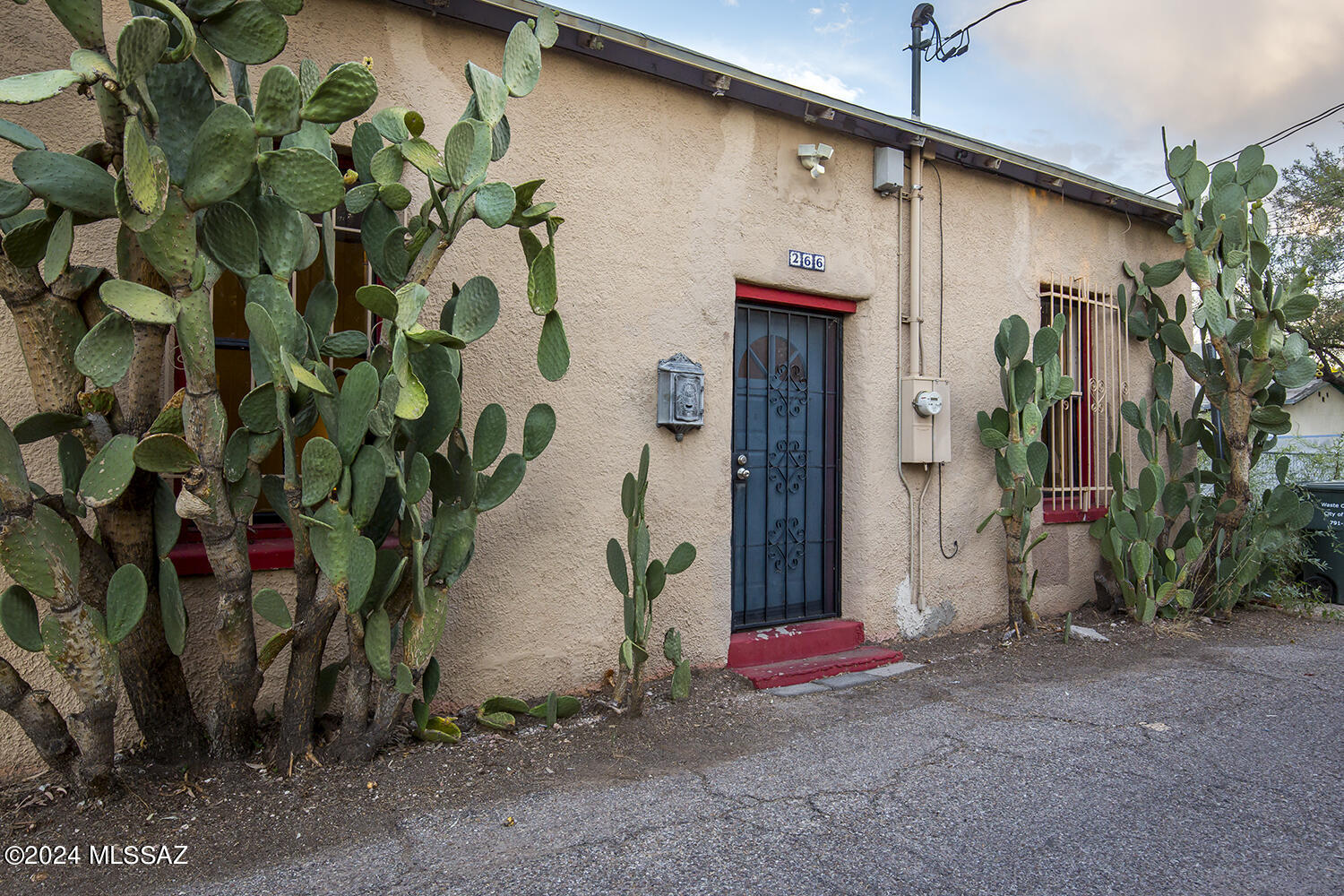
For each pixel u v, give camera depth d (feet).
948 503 19.43
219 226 9.27
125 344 8.77
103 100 8.68
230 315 12.55
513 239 13.82
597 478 14.61
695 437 15.75
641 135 15.16
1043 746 12.49
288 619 10.12
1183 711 14.15
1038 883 8.57
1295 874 8.84
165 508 9.99
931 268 19.19
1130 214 23.47
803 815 10.08
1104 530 20.76
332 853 8.96
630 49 14.40
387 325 10.50
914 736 12.94
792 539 17.92
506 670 13.71
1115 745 12.53
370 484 9.60
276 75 8.86
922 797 10.66
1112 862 9.03
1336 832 9.79
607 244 14.74
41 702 9.34
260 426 9.62
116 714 10.82
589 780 11.05
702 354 15.85
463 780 10.87
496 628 13.61
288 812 9.74
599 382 14.62
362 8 12.63
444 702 13.10
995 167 19.89
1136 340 23.67
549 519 14.12
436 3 12.92
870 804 10.43
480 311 10.91
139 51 7.94
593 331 14.57
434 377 10.77
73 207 8.35
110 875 8.41
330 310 10.88
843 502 18.40
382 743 11.21
